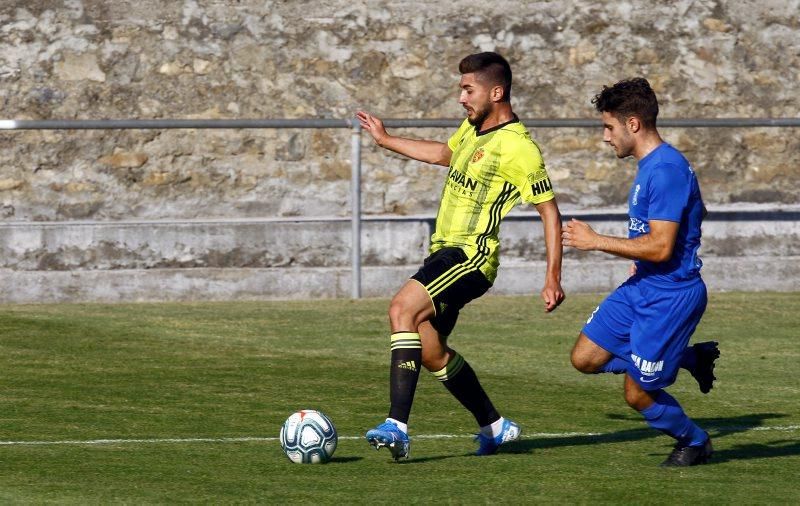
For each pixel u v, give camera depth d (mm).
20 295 39844
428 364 19828
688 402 25547
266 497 16500
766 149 48812
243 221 42312
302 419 19047
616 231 45250
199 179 45844
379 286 41938
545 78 47969
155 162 45500
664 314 18406
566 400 25453
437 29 47500
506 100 20062
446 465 19000
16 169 44500
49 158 44719
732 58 49062
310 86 46812
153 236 41031
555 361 30281
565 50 48062
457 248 19812
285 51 46594
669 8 48750
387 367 29016
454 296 19594
